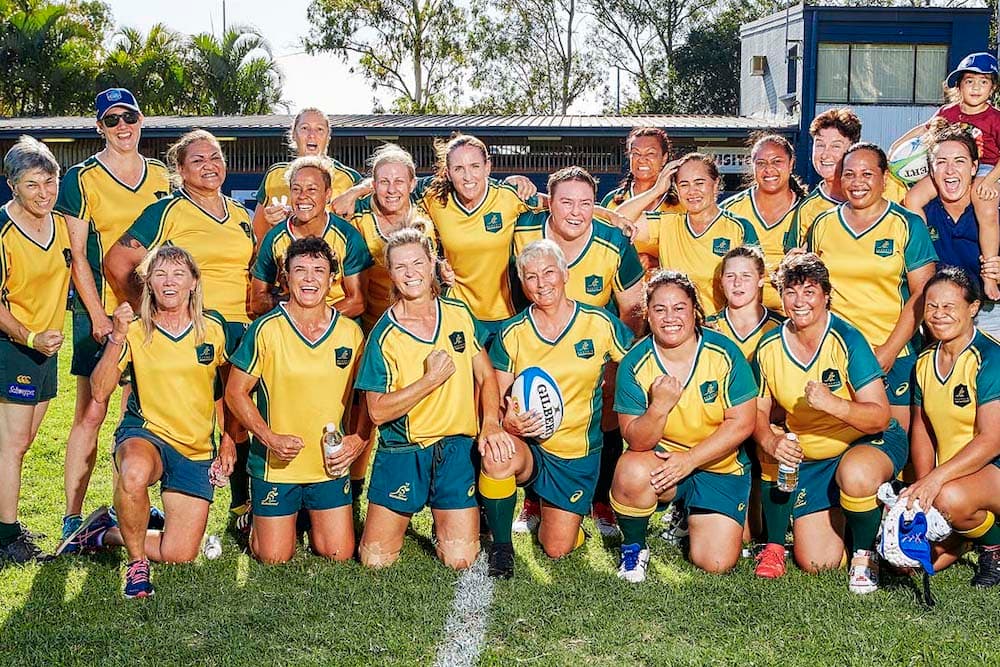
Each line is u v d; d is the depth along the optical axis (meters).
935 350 5.17
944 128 6.62
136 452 5.00
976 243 6.16
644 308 5.70
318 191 5.70
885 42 26.31
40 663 4.19
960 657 4.13
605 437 5.78
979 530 4.90
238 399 5.22
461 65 42.94
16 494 5.50
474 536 5.28
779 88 30.62
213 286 5.95
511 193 6.03
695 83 46.75
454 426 5.25
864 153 5.59
